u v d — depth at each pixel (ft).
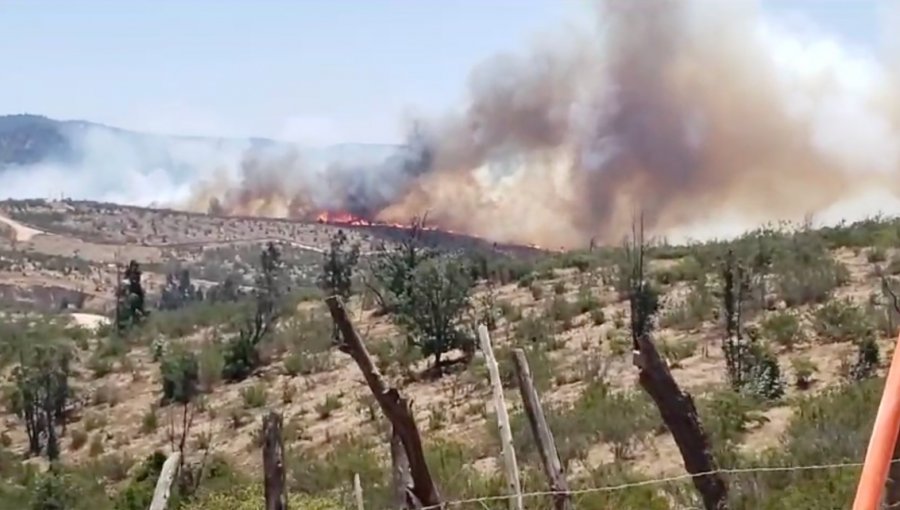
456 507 41.96
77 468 80.28
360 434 77.05
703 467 25.66
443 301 94.22
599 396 68.03
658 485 46.91
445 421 74.08
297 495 50.96
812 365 67.82
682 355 76.74
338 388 92.12
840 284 88.28
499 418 28.99
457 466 53.93
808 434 47.91
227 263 355.97
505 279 125.59
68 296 316.40
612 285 106.42
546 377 77.25
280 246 374.02
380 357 96.07
